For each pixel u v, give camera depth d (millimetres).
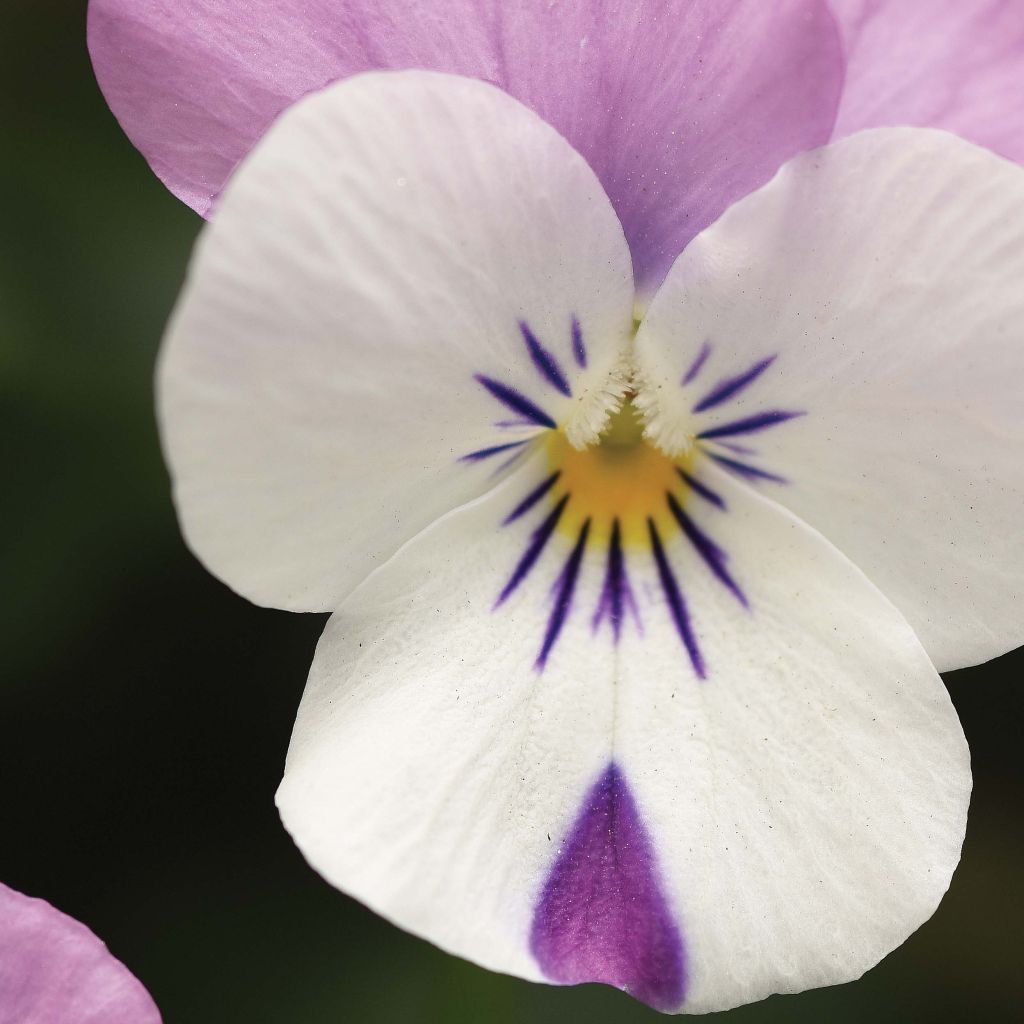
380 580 190
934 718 190
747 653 193
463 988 219
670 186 191
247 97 192
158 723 235
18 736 234
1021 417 187
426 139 183
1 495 231
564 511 195
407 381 186
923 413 188
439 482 190
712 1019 230
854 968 190
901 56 190
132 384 233
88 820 234
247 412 183
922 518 190
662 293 189
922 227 186
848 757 191
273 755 235
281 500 186
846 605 192
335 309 183
